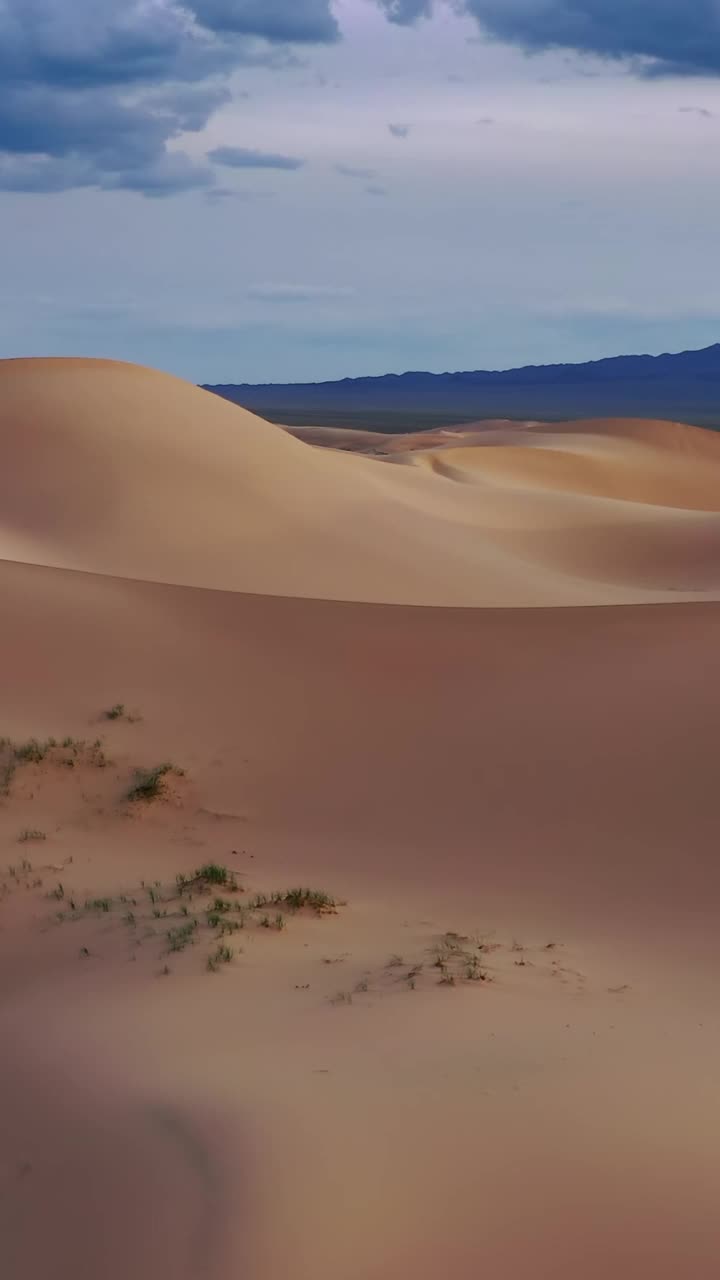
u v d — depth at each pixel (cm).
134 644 1922
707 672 1769
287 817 1400
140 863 1257
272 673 1844
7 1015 809
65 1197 483
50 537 4234
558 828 1346
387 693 1773
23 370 5209
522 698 1733
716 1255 425
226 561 4312
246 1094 557
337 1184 455
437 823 1375
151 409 5222
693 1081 618
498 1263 412
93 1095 593
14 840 1307
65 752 1527
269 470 5122
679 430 14225
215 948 930
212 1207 441
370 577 4412
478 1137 506
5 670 1784
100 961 938
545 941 1021
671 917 1102
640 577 5291
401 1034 677
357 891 1180
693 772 1459
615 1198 461
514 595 4462
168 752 1566
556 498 6662
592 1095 571
